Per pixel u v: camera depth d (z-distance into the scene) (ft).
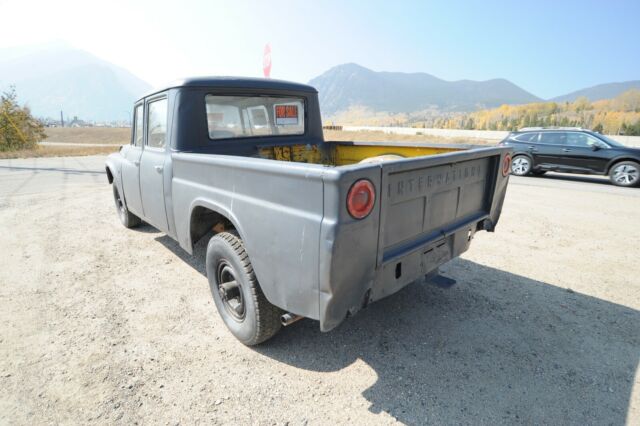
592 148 34.01
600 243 16.30
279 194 6.59
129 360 8.27
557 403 6.94
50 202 25.00
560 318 10.00
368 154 13.92
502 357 8.32
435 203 8.09
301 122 13.52
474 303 10.80
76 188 30.76
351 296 6.27
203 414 6.72
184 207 9.99
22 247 15.76
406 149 12.80
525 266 13.65
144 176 12.62
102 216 21.24
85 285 12.14
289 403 6.99
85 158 62.85
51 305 10.79
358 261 6.10
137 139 14.05
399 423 6.50
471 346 8.73
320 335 9.23
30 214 21.65
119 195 17.80
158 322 9.89
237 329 8.80
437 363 8.11
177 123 10.40
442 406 6.88
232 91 11.25
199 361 8.25
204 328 9.62
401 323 9.73
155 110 11.73
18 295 11.43
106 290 11.78
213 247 8.93
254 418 6.63
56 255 14.84
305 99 13.46
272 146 12.37
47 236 17.30
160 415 6.70
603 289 11.78
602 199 26.16
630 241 16.58
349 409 6.83
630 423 6.47
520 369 7.91
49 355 8.45
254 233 7.28
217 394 7.23
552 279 12.51
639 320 9.92
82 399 7.09
